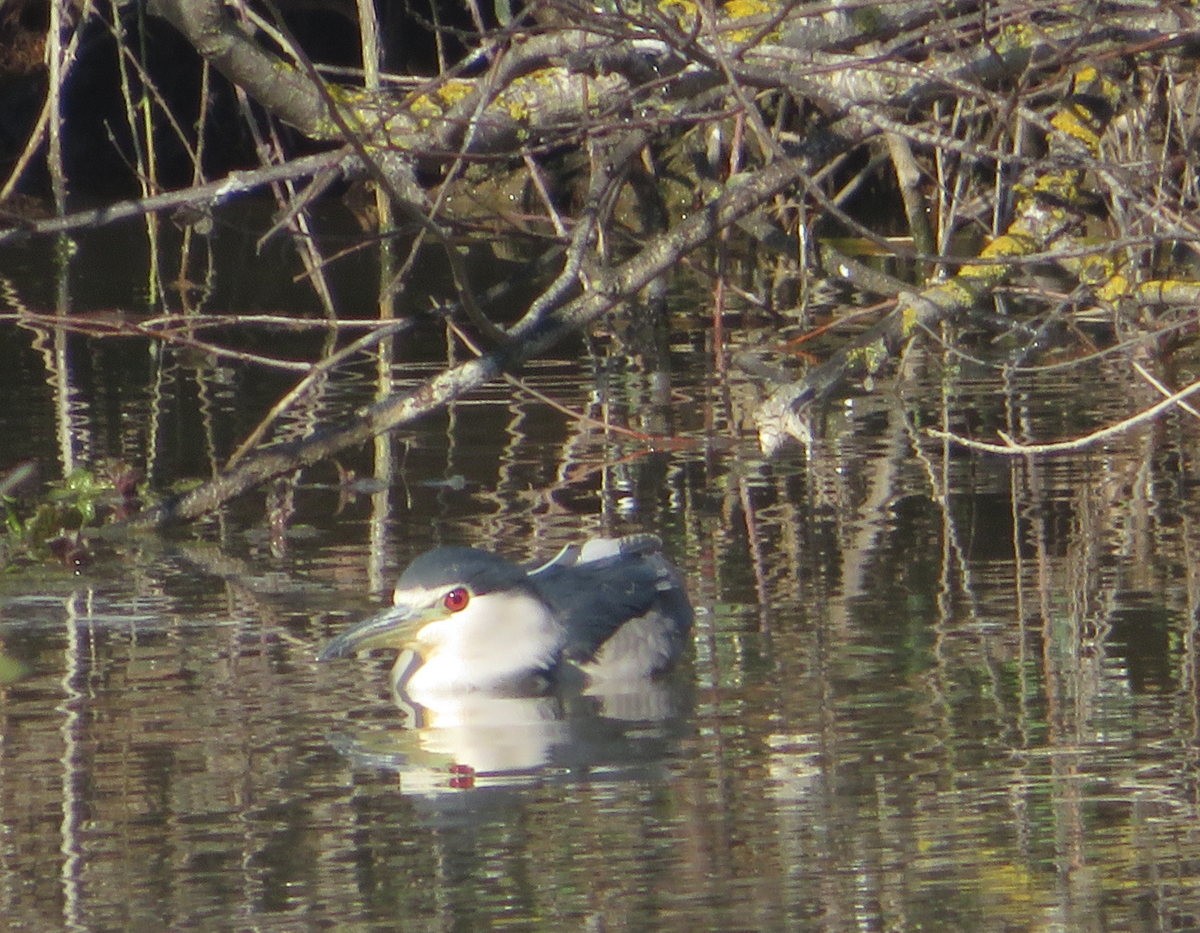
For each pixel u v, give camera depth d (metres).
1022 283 17.56
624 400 16.08
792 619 10.94
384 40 23.12
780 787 8.58
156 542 12.68
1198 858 7.77
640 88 11.71
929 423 15.23
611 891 7.52
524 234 13.21
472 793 8.55
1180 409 15.25
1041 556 11.91
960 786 8.55
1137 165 12.43
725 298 20.08
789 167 11.41
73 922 7.28
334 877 7.67
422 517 13.02
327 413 15.68
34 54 26.67
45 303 20.42
